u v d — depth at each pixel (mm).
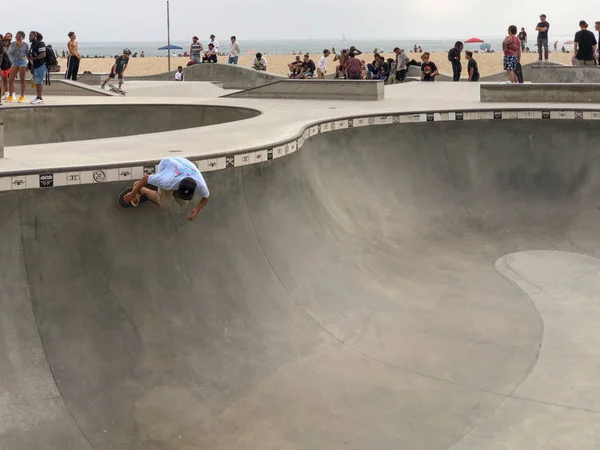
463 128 12992
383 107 14625
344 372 6992
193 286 6957
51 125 14719
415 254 10555
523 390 6652
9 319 5754
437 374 6996
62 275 6113
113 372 6129
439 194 12305
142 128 15477
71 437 5586
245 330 7117
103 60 72250
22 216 5926
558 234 11609
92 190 6336
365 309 8312
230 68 27375
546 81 22125
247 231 7773
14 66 16328
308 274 8320
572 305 8641
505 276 9711
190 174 6207
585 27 21312
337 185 11094
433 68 23984
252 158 8008
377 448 5770
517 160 12867
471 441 5848
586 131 12703
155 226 6789
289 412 6285
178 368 6453
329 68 49281
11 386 5586
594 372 6953
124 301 6422
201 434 5930
